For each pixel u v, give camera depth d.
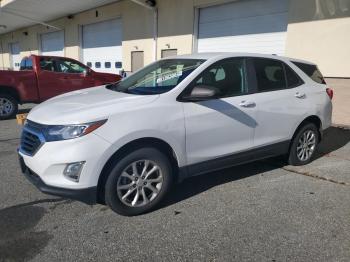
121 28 16.09
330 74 8.73
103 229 3.54
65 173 3.45
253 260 3.07
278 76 5.14
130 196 3.80
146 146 3.80
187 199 4.30
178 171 4.07
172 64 4.70
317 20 8.80
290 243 3.35
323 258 3.12
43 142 3.54
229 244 3.31
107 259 3.04
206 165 4.29
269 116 4.83
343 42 8.41
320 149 6.79
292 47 9.40
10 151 6.32
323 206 4.18
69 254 3.10
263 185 4.80
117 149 3.56
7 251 3.12
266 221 3.77
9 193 4.38
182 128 3.96
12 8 18.16
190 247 3.25
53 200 4.19
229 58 4.60
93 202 3.58
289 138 5.25
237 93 4.57
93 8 17.55
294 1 9.23
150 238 3.39
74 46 19.77
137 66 15.25
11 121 9.59
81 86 11.02
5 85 9.62
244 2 10.73
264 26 10.25
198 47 12.49
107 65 17.48
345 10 8.27
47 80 10.33
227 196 4.41
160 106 3.85
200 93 3.96
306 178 5.11
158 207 4.04
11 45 30.41
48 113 3.79
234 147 4.52
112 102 3.83
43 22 21.48
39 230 3.49
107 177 3.62
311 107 5.42
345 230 3.62
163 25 13.48
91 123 3.47
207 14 11.98
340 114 8.70
